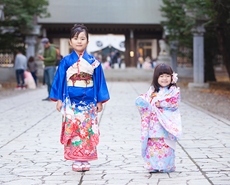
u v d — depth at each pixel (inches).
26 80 909.8
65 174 202.4
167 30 997.2
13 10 836.6
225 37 770.8
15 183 186.4
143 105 198.7
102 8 1398.9
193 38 841.5
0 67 1206.3
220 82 1019.9
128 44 1450.5
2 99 634.8
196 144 273.6
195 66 816.3
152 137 199.9
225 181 185.5
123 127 352.5
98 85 213.0
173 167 203.3
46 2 949.2
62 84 210.8
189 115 427.2
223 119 393.7
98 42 1551.4
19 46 1007.6
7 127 356.2
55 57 605.6
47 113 455.5
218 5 607.5
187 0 748.0
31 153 251.8
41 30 1355.8
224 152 248.5
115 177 195.6
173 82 204.7
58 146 273.0
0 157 241.3
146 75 1355.8
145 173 202.1
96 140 209.2
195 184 181.3
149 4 1408.7
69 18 1365.7
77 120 207.2
